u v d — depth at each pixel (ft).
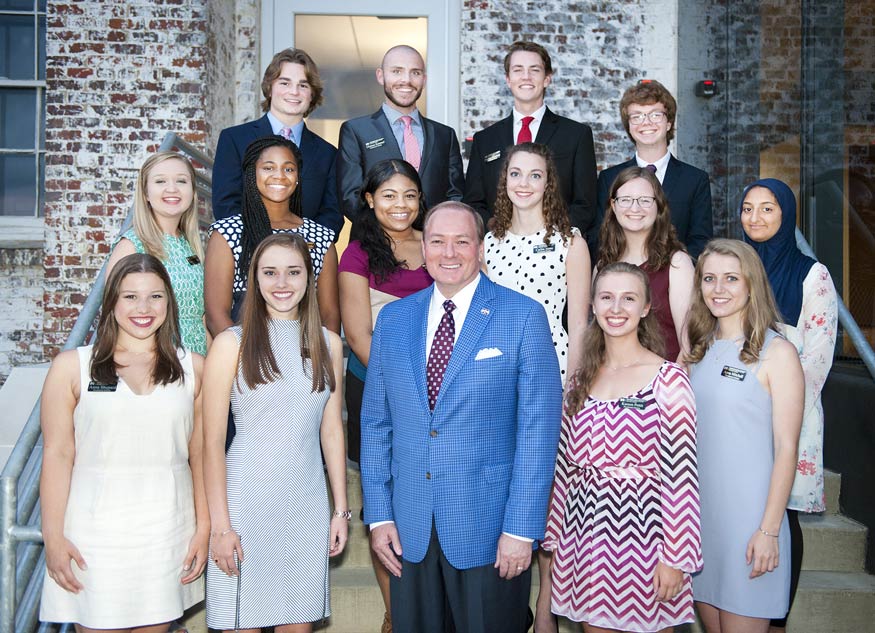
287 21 19.69
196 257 10.11
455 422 7.64
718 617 8.59
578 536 7.98
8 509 7.64
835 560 11.50
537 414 7.71
